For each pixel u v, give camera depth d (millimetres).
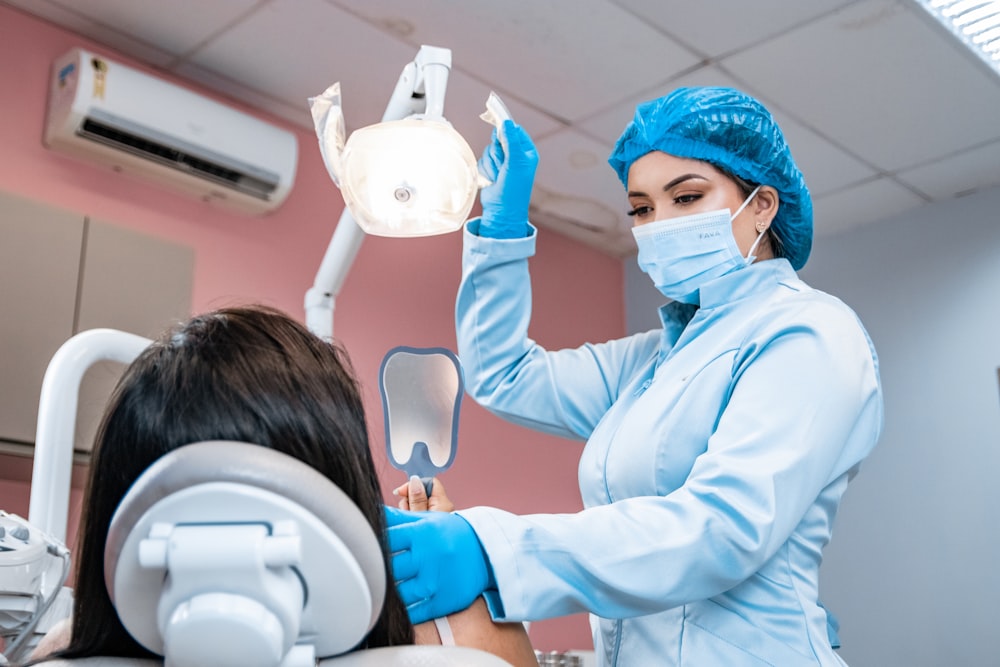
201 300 3203
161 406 618
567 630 4020
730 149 1388
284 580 503
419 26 2959
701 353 1334
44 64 3002
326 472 630
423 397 1132
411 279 3826
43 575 1253
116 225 2859
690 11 2859
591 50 3064
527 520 1000
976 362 3719
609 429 1407
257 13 2908
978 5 2812
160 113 2994
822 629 1215
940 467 3715
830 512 1266
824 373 1172
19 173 2898
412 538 892
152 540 487
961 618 3551
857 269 4086
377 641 680
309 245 3521
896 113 3344
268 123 3287
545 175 3865
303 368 648
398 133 1172
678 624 1208
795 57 3064
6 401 2533
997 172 3709
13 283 2613
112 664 591
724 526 1039
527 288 1554
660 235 1412
